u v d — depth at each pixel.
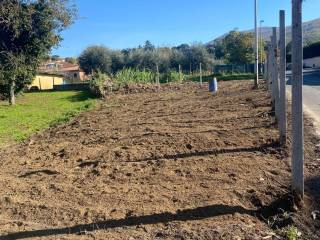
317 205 5.90
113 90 35.88
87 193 6.84
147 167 8.20
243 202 6.08
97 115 19.67
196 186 6.82
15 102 31.91
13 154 11.05
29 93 42.56
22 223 5.78
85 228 5.50
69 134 13.99
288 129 10.88
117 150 9.88
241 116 13.91
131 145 10.40
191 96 26.69
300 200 5.80
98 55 71.50
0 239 5.31
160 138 10.92
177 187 6.84
